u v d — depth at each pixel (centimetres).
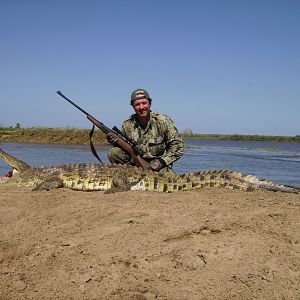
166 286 170
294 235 202
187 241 200
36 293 171
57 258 193
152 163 334
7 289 174
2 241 210
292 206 241
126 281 174
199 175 308
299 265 181
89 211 244
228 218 221
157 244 198
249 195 271
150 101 347
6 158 371
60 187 324
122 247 197
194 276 175
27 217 239
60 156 955
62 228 222
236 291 167
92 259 190
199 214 229
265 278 173
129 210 241
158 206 247
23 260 194
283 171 755
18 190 319
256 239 200
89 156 975
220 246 194
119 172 320
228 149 1862
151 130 346
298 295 165
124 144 349
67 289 172
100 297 166
